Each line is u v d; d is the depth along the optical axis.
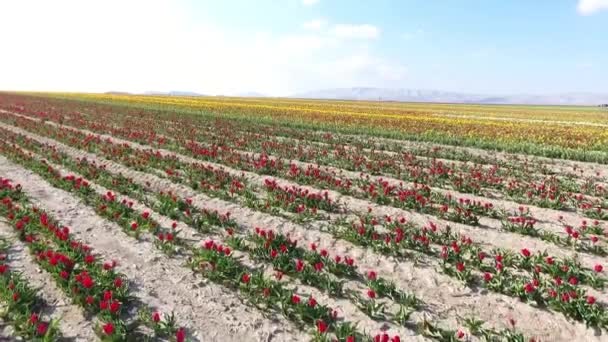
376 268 7.77
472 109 83.94
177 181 13.49
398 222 9.81
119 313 5.85
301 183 13.51
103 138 22.69
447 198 11.88
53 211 10.33
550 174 15.87
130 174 14.56
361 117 39.47
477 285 7.13
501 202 11.90
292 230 9.54
